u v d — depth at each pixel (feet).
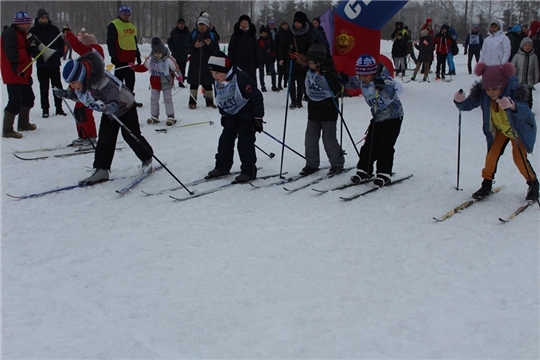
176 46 37.24
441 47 44.45
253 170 17.31
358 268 10.68
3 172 17.61
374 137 16.87
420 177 17.90
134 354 7.73
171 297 9.46
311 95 17.22
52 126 25.67
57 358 7.63
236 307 9.06
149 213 14.12
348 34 31.63
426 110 31.30
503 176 18.04
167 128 26.03
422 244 12.01
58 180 16.97
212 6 136.15
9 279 10.21
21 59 22.03
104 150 16.66
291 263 10.88
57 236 12.36
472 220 13.66
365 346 7.93
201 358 7.64
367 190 16.21
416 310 9.00
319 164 18.37
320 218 13.73
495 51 29.89
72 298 9.49
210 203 14.97
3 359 7.57
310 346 7.91
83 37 20.51
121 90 16.17
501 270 10.73
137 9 119.03
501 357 7.70
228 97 16.62
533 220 13.61
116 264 10.89
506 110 13.67
